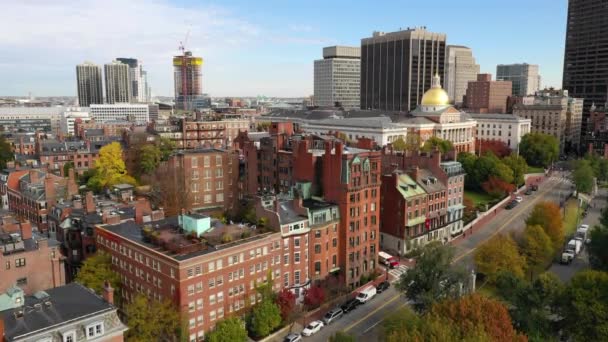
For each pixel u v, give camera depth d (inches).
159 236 3449.8
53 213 4731.8
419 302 3412.9
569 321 2984.7
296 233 3833.7
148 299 3410.4
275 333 3449.8
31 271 3395.7
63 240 4360.2
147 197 5546.3
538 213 4827.8
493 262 3961.6
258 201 4003.4
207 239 3444.9
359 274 4296.3
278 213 3865.7
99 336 2412.6
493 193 6909.5
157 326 2970.0
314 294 3759.8
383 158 5920.3
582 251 5009.8
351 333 3410.4
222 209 5910.4
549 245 4362.7
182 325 3024.1
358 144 5339.6
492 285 4111.7
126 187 5605.3
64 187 5433.1
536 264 4352.9
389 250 5024.6
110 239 3804.1
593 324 2876.5
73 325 2327.8
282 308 3521.2
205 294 3257.9
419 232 5024.6
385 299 3959.2
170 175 5753.0
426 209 5108.3
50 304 2439.7
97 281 3570.4
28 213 5457.7
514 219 6048.2
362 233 4276.6
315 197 4370.1
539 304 3048.7
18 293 2456.9
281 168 5378.9
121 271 3703.3
